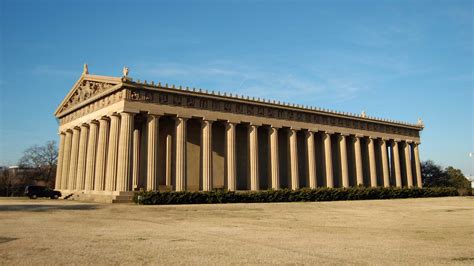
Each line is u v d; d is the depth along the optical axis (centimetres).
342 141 8962
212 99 7038
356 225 3052
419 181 10644
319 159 9119
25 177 13562
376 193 8300
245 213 4097
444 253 1820
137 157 7144
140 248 1869
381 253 1795
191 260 1596
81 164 7444
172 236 2291
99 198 6162
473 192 10788
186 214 3866
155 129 6344
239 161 7994
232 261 1580
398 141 10331
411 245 2052
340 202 6638
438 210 4828
